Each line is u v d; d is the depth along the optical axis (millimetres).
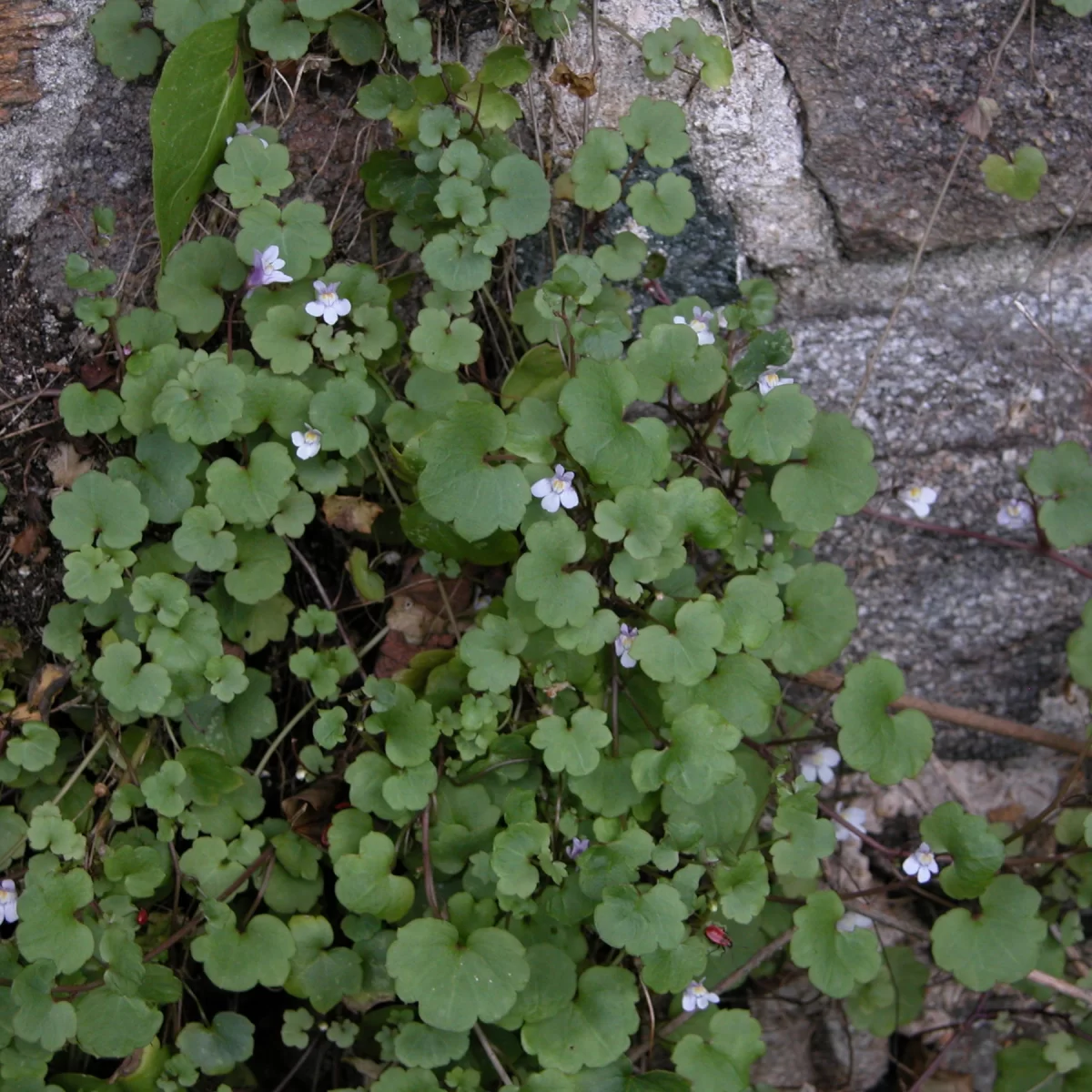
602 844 668
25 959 673
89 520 676
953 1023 748
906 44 699
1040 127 703
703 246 711
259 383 680
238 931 676
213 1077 701
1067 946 723
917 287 718
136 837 689
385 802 678
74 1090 672
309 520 685
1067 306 718
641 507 668
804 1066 748
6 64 691
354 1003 688
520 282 709
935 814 685
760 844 700
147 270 695
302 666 688
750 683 679
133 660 676
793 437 679
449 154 683
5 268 691
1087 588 732
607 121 706
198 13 683
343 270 689
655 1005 713
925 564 728
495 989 655
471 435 669
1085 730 742
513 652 679
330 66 697
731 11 699
